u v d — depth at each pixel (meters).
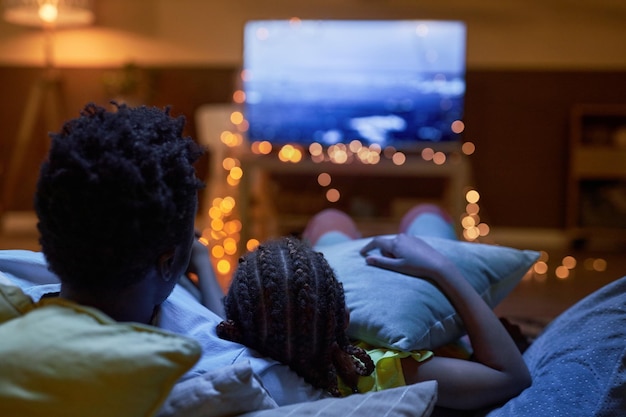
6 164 5.32
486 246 1.24
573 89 5.02
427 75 4.88
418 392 0.76
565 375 0.95
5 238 4.71
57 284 0.94
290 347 0.83
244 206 4.14
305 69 4.95
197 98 5.23
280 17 5.10
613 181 4.98
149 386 0.61
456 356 1.10
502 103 5.08
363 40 4.89
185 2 5.18
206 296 1.24
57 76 5.13
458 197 4.20
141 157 0.66
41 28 5.27
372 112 4.94
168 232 0.68
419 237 1.25
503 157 5.12
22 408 0.59
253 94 5.00
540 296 3.20
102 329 0.63
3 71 5.32
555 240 5.10
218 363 0.79
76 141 0.66
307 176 5.34
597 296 1.13
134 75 4.91
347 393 0.92
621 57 4.96
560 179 5.09
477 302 1.05
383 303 1.03
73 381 0.60
